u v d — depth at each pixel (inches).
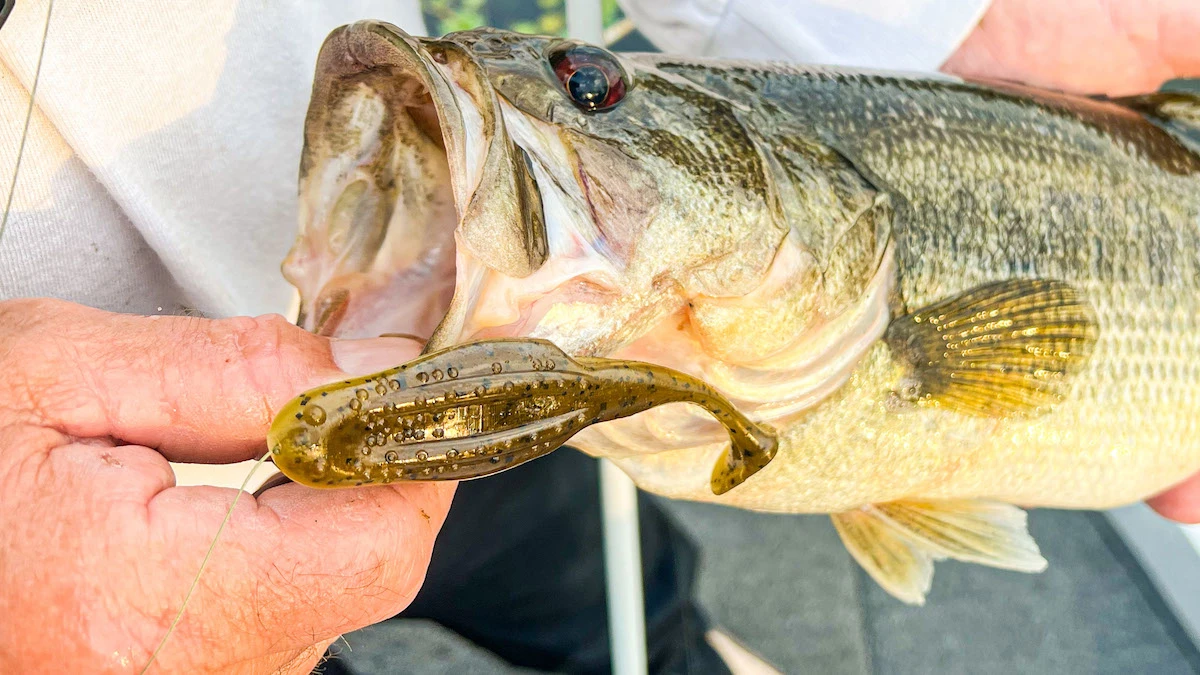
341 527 6.7
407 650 19.0
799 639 19.7
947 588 20.4
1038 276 10.7
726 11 15.1
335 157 8.4
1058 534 20.9
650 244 8.6
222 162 10.2
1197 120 12.0
